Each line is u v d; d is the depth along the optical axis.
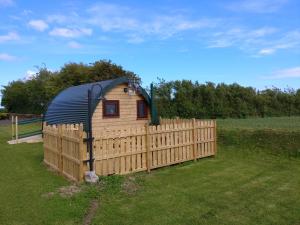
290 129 18.58
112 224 7.29
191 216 7.75
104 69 35.12
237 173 12.11
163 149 13.18
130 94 16.80
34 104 46.31
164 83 31.62
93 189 9.73
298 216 7.75
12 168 13.24
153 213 7.94
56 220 7.54
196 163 14.18
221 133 19.59
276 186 10.27
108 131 11.35
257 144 17.30
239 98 34.19
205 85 33.06
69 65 38.41
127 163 11.99
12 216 7.77
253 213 7.94
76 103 17.05
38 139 22.16
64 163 11.89
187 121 15.56
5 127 34.59
